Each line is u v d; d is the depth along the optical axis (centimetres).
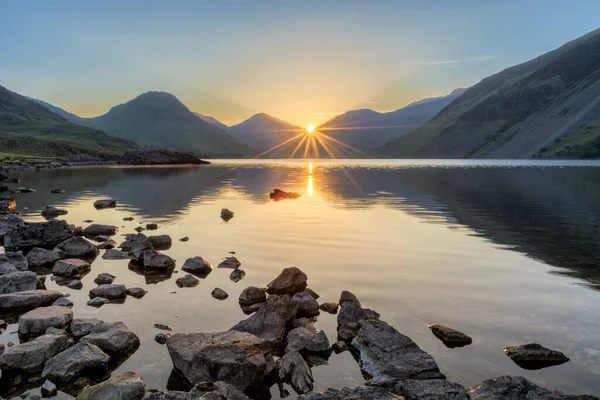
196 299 1259
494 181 6588
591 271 1509
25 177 7650
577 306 1172
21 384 812
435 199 3912
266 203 3628
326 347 949
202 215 2925
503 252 1812
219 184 6016
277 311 1086
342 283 1390
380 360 863
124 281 1446
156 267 1597
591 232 2266
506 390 719
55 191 4709
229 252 1834
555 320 1078
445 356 898
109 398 730
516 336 990
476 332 1012
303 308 1170
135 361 896
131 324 1073
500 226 2450
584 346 938
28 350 869
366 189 5066
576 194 4378
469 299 1230
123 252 1817
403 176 8181
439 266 1590
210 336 940
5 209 3166
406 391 735
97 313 1148
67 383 813
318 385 811
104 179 7169
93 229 2289
